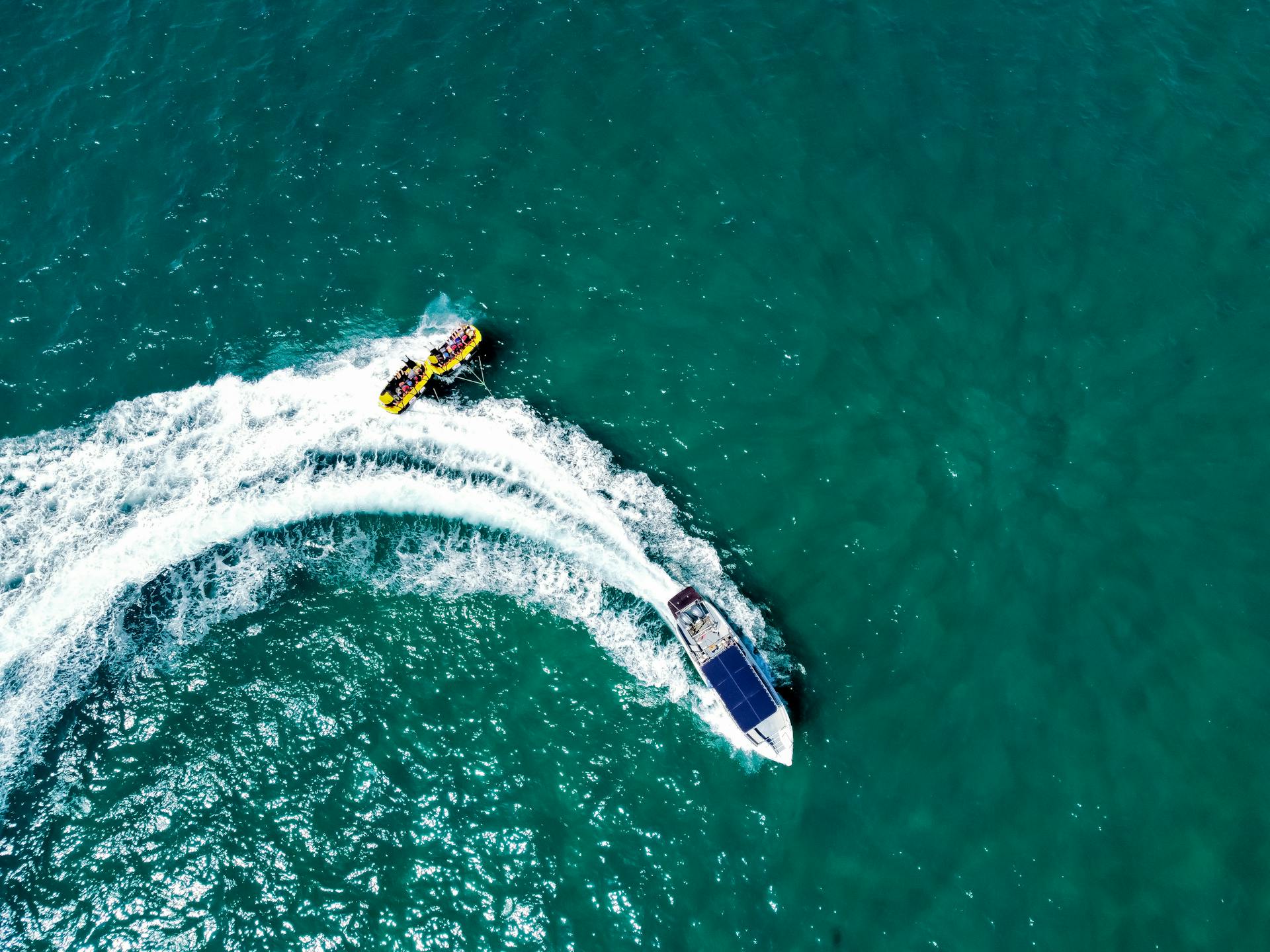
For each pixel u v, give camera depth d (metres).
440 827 37.44
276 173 50.53
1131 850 36.12
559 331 46.84
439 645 40.75
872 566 41.72
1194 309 45.31
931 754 38.09
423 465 44.47
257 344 47.16
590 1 54.50
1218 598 39.97
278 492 43.91
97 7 55.62
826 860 36.66
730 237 48.03
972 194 48.31
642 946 35.53
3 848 37.12
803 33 52.97
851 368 45.16
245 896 36.47
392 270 48.28
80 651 40.62
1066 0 53.94
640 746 38.84
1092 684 38.78
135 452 45.00
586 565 42.44
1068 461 42.62
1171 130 49.62
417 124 51.41
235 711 39.53
